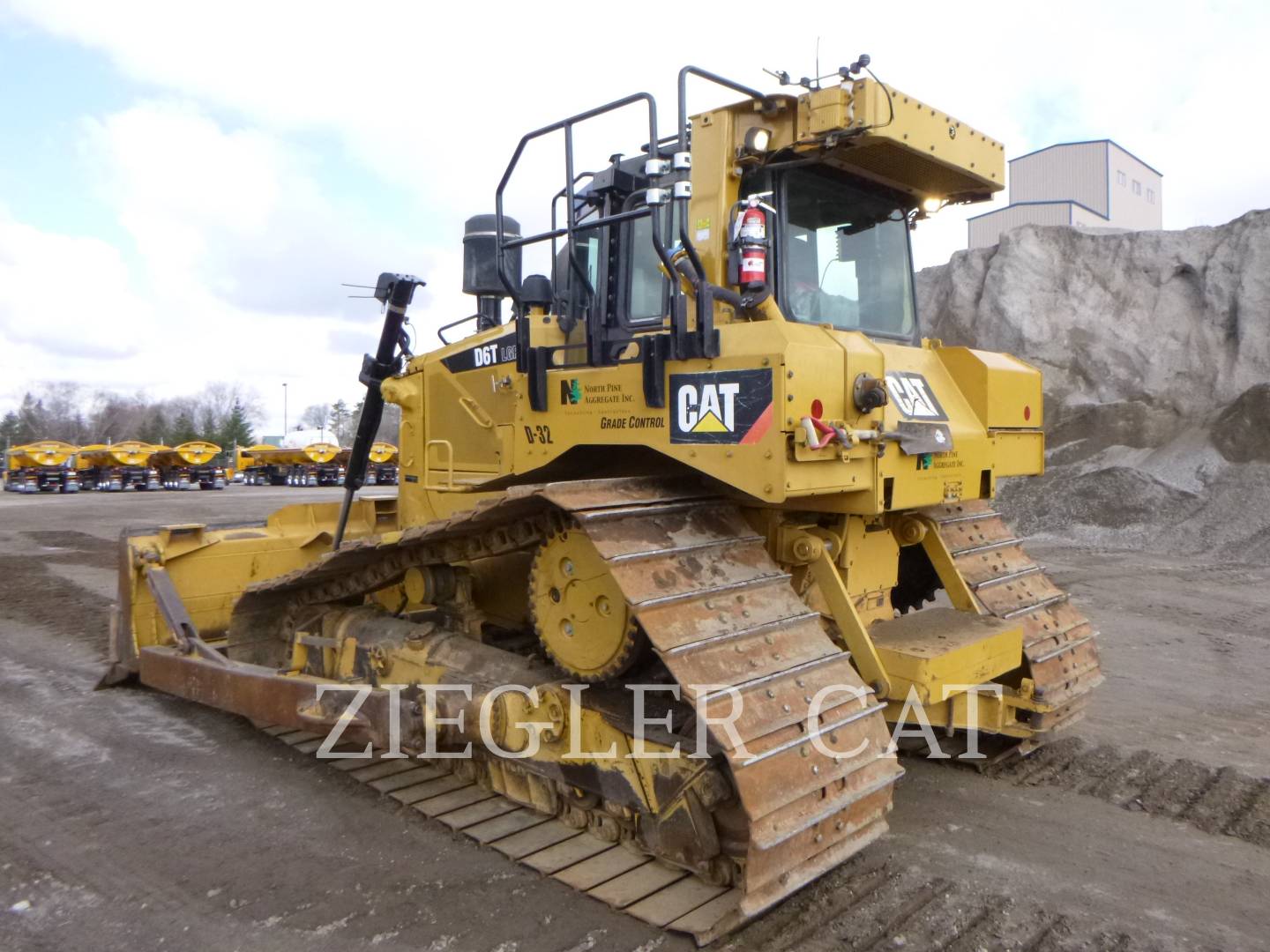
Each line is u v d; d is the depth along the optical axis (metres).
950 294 21.11
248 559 6.39
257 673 4.81
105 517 18.62
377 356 5.98
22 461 28.20
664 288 4.15
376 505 7.04
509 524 4.08
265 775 4.71
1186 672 6.71
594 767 3.72
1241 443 14.32
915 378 4.32
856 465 3.65
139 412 86.75
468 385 5.37
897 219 4.84
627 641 3.58
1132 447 16.53
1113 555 12.32
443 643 4.55
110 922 3.31
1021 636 4.41
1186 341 17.58
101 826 4.11
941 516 5.01
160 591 5.68
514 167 4.20
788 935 3.19
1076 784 4.57
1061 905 3.40
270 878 3.62
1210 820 4.15
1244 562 11.60
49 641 7.63
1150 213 27.94
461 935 3.21
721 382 3.45
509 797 4.25
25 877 3.64
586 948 3.12
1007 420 4.70
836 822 3.27
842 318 4.39
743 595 3.43
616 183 4.56
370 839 3.97
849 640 3.95
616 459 4.29
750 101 3.87
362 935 3.21
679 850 3.46
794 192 4.15
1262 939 3.18
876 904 3.40
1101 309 18.84
